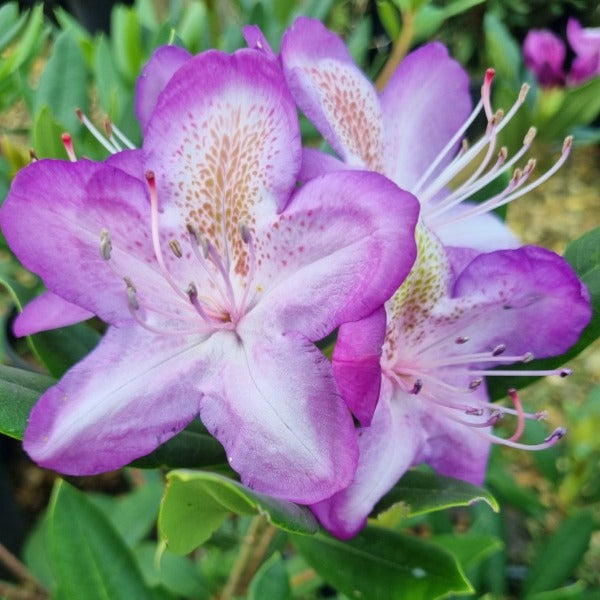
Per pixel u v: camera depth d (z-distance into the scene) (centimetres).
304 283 14
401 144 18
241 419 13
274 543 22
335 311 13
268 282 14
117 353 14
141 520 30
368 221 13
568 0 65
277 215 14
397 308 15
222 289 15
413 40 26
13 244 14
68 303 16
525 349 16
